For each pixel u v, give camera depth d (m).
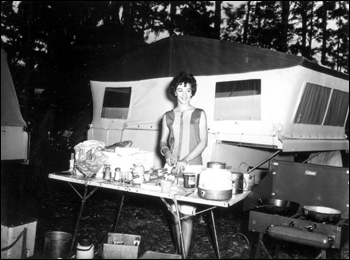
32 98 11.85
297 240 2.79
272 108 4.91
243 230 4.74
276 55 4.96
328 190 3.81
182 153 3.52
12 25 11.41
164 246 4.05
